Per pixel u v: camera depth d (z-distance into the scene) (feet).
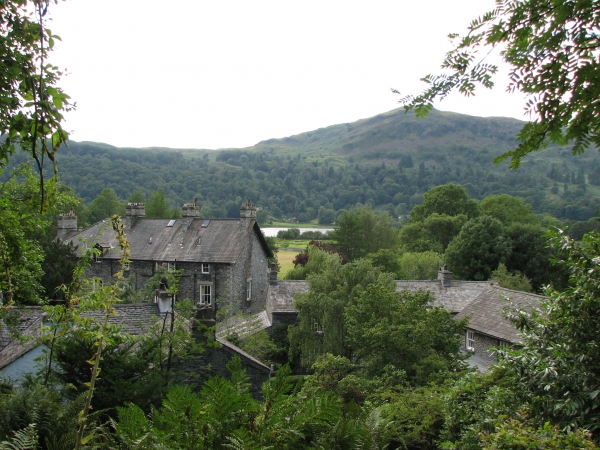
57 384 37.11
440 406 45.37
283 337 113.09
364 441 20.65
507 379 33.24
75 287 27.76
